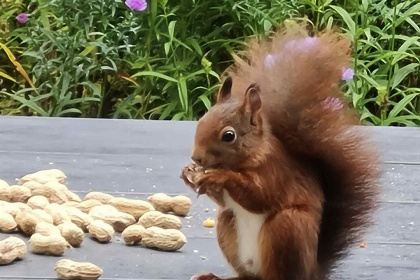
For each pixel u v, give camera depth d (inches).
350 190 65.8
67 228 80.8
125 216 85.8
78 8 164.1
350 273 76.3
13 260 76.5
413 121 168.9
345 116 65.9
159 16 165.9
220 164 61.6
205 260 78.5
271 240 61.8
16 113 173.5
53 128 123.4
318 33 71.5
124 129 124.7
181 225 86.5
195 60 170.1
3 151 111.8
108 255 79.0
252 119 61.8
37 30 166.1
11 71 181.5
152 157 112.1
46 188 91.0
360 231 67.3
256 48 68.6
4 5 185.0
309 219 61.9
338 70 65.3
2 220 84.0
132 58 168.7
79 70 161.3
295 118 63.7
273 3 167.5
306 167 63.9
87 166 107.0
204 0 169.9
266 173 61.6
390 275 76.2
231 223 65.7
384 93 158.9
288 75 65.0
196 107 167.5
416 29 168.6
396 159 113.7
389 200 96.5
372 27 170.2
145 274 74.9
